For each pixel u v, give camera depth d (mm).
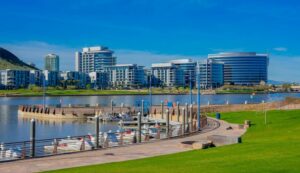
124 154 37344
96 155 36812
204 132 59156
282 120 69625
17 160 34156
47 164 31984
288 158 26250
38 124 117688
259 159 26594
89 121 126250
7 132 97312
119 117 122500
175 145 43688
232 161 26641
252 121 73812
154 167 26797
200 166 25656
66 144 51219
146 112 128375
